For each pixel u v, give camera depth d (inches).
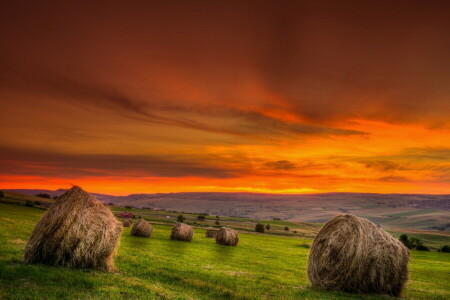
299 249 1818.4
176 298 420.8
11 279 412.5
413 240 3240.7
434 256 2230.6
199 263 803.4
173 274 587.8
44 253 514.3
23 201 3467.0
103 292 400.8
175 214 6446.9
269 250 1569.9
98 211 555.5
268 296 494.9
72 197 547.5
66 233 519.2
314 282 613.9
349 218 611.2
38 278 426.0
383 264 564.7
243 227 4921.3
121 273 537.0
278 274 770.2
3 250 613.0
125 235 1600.6
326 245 611.5
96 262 532.7
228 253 1204.5
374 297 539.8
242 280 614.2
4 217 1565.0
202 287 511.2
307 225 7618.1
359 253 568.1
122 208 6230.3
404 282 576.1
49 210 542.6
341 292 568.1
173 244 1362.0
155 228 2645.2
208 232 2212.1
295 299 481.7
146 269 603.2
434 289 725.3
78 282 429.7
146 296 406.9
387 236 587.2
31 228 1155.3
